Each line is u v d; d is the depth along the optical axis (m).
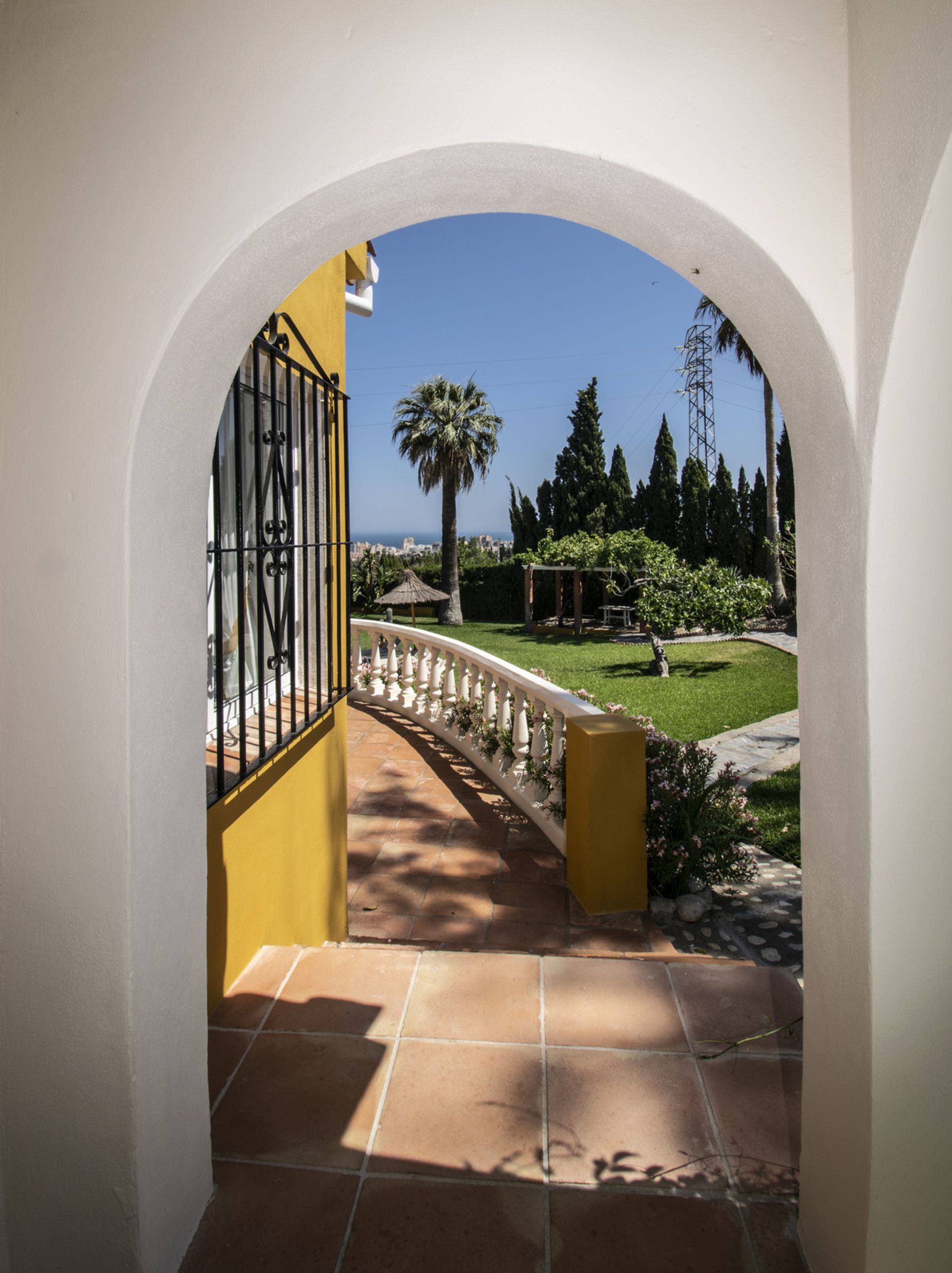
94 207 1.42
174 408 1.53
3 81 1.43
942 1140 1.40
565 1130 2.00
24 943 1.49
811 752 1.62
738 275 1.53
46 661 1.45
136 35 1.42
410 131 1.42
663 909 4.41
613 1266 1.64
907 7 1.17
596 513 28.80
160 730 1.57
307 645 3.11
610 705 5.09
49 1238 1.54
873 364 1.30
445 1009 2.51
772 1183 1.84
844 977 1.48
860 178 1.35
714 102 1.40
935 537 1.33
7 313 1.43
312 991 2.62
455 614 27.97
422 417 27.48
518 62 1.42
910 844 1.36
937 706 1.35
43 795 1.47
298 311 3.35
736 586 14.95
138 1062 1.49
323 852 3.68
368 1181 1.85
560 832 4.97
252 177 1.42
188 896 1.71
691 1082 2.18
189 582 1.70
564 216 1.78
